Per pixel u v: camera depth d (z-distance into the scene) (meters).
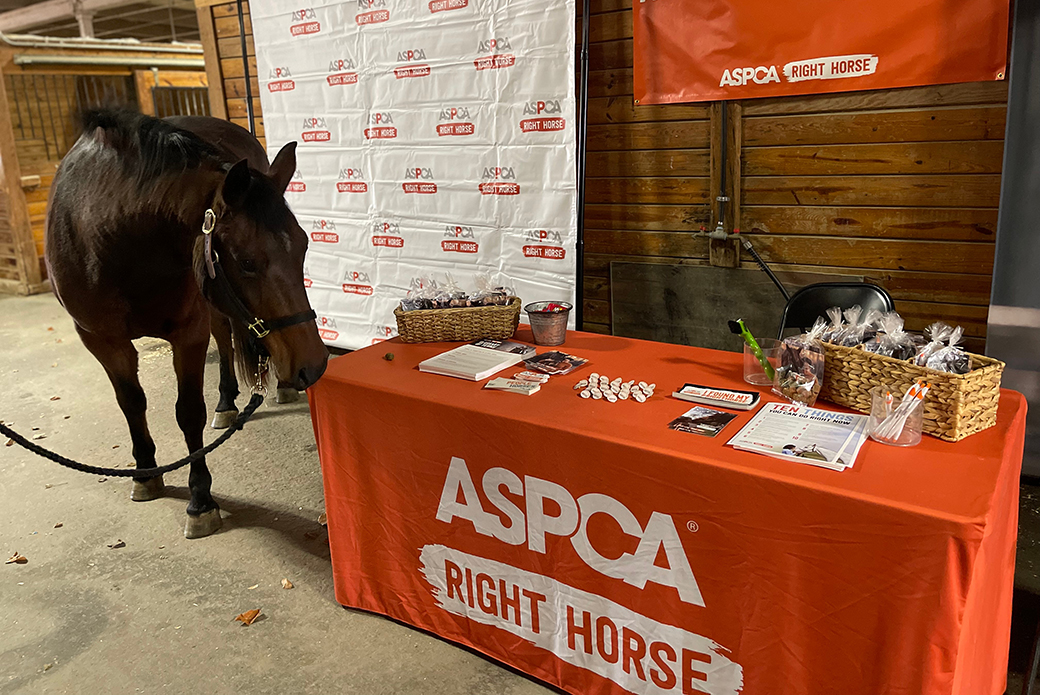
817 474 1.44
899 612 1.35
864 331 1.85
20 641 2.31
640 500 1.65
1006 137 2.58
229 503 3.14
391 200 4.33
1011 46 2.56
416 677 2.07
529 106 3.63
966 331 3.03
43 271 7.72
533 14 3.49
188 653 2.22
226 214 1.98
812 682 1.51
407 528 2.17
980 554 1.29
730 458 1.54
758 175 3.32
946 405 1.55
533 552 1.91
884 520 1.32
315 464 3.49
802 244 3.30
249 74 4.88
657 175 3.58
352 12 4.12
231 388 3.92
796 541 1.45
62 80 7.98
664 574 1.67
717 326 3.62
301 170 4.68
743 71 3.18
